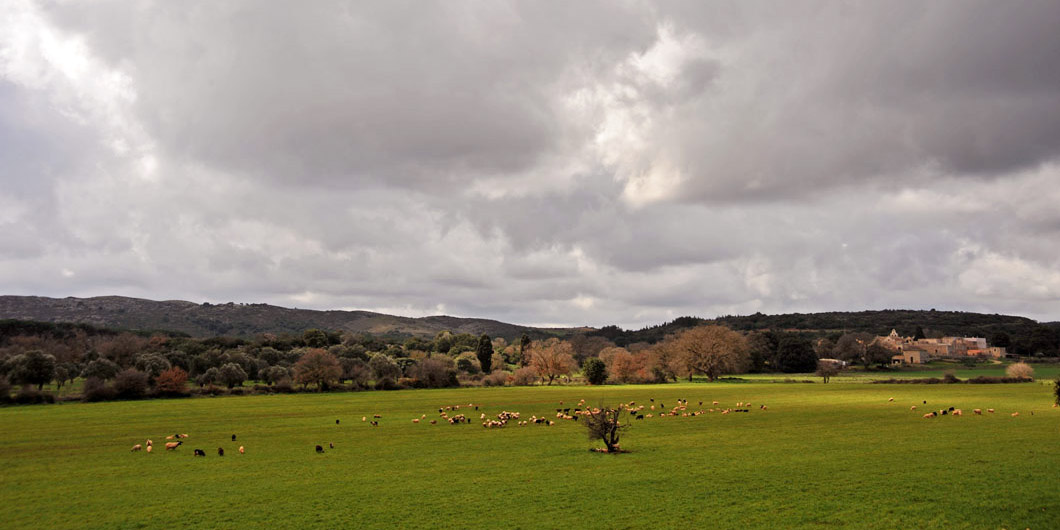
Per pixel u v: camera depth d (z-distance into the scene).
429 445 53.84
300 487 37.66
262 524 30.05
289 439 59.56
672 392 130.38
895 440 52.25
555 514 30.77
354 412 88.44
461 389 148.88
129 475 42.47
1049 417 68.50
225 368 139.62
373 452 50.53
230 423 74.62
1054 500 31.39
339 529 29.08
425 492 35.69
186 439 60.91
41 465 47.03
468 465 43.84
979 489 33.78
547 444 53.28
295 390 137.50
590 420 50.53
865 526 28.05
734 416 75.81
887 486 34.97
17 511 33.34
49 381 128.00
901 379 160.00
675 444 52.31
